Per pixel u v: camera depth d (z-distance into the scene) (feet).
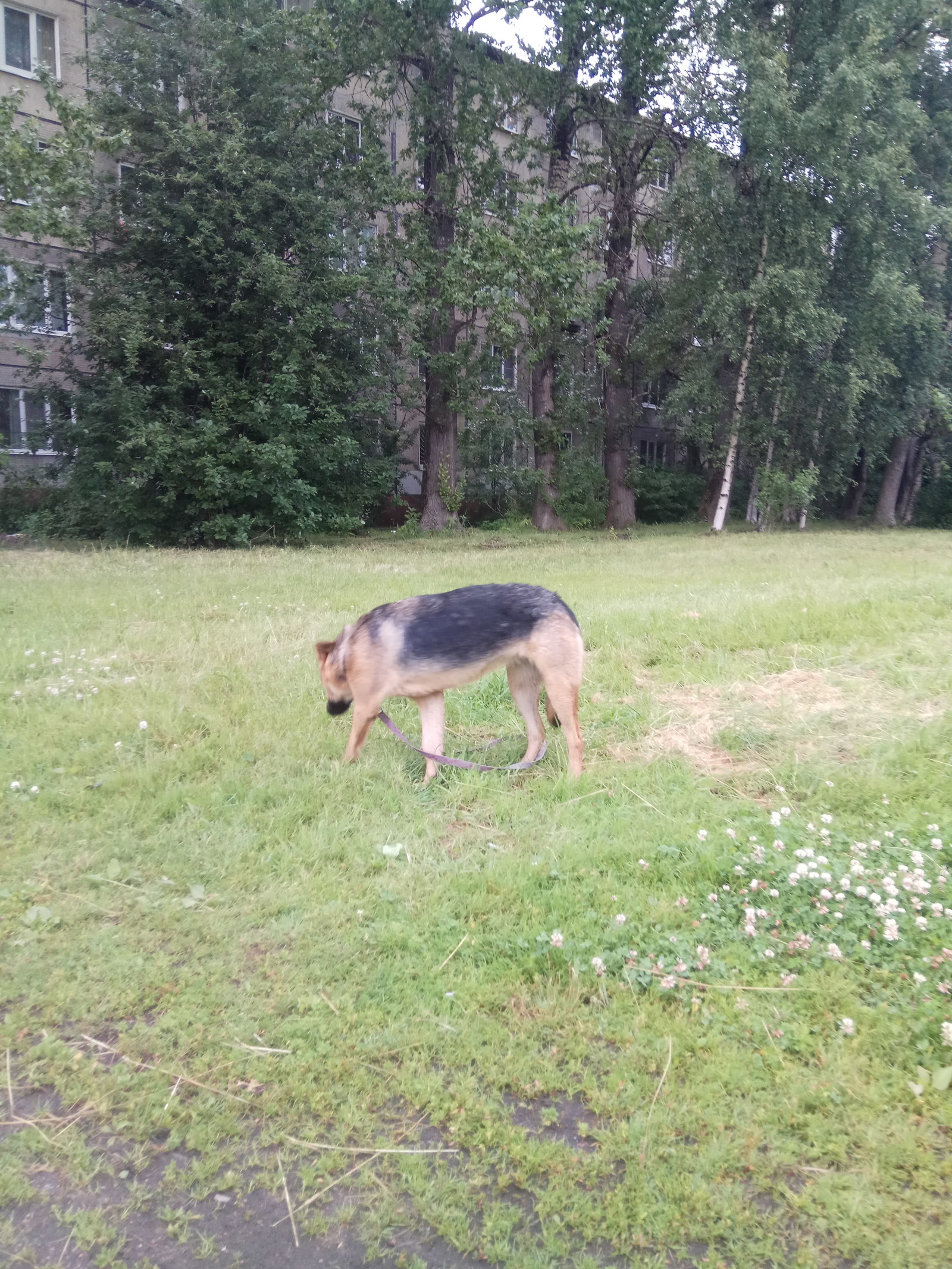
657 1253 8.20
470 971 11.93
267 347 68.13
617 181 90.17
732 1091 9.95
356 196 74.59
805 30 77.97
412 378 80.12
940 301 89.92
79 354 72.74
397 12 71.92
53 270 66.23
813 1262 8.05
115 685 23.75
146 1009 11.32
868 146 76.13
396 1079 10.14
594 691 24.02
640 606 33.81
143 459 65.41
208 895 13.85
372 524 97.91
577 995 11.43
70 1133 9.48
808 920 12.84
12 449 77.61
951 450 107.65
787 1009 11.14
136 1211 8.66
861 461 114.42
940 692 22.36
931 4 80.07
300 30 67.15
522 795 17.60
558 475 96.32
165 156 63.46
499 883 14.06
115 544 68.33
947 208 83.30
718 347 84.02
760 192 79.00
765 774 18.04
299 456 69.15
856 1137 9.28
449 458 88.94
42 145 53.21
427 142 81.25
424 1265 8.07
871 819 16.01
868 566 49.24
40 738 19.98
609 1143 9.24
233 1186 8.91
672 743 20.25
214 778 18.16
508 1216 8.54
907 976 11.68
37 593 37.99
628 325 96.53
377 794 17.57
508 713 22.98
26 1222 8.54
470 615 17.60
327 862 14.88
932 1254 8.04
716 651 27.09
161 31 66.44
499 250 72.49
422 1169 9.02
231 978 11.89
